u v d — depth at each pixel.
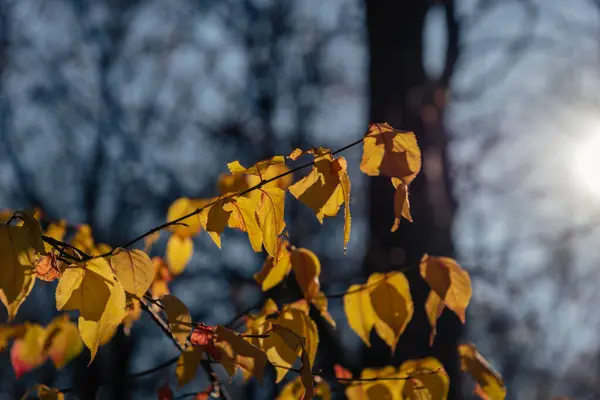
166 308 1.60
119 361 10.01
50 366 6.78
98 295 1.57
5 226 1.39
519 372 13.92
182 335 1.57
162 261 2.49
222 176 2.22
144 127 14.22
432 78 5.62
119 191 14.21
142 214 13.69
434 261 1.95
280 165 1.87
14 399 5.24
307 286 2.07
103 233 13.80
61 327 2.45
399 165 1.64
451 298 1.93
